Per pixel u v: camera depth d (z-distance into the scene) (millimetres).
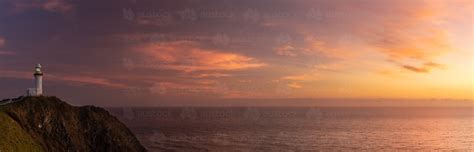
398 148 141625
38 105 78938
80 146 78188
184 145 136000
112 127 88938
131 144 89812
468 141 166375
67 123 79938
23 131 69875
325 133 190750
